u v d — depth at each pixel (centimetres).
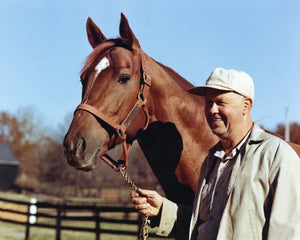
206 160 200
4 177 4559
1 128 5053
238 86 174
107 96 232
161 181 273
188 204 268
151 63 261
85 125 225
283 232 151
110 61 238
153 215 215
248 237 157
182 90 271
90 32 273
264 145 167
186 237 217
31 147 4809
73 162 218
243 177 164
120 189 2689
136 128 248
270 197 160
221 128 179
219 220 171
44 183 3553
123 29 247
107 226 1334
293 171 158
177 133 261
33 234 1134
